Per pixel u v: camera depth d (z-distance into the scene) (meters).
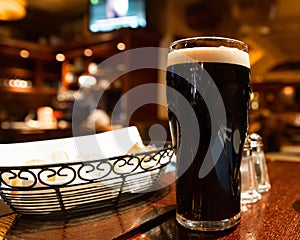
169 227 0.49
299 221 0.51
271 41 7.53
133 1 3.75
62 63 4.66
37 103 4.66
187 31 4.44
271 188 0.74
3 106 4.36
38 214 0.49
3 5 2.80
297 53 8.81
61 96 4.58
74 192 0.49
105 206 0.54
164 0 4.09
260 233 0.46
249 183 0.62
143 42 3.71
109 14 3.88
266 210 0.57
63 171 0.50
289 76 9.63
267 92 5.54
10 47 4.27
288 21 6.08
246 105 0.48
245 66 0.47
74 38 4.68
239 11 4.45
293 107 7.71
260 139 0.72
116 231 0.45
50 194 0.49
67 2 4.32
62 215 0.50
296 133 6.98
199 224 0.47
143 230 0.47
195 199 0.47
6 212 0.52
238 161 0.48
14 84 4.43
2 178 0.47
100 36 3.80
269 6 4.35
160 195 0.64
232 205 0.48
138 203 0.58
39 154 0.56
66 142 0.59
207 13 4.16
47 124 3.97
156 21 4.14
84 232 0.45
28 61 4.63
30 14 4.70
